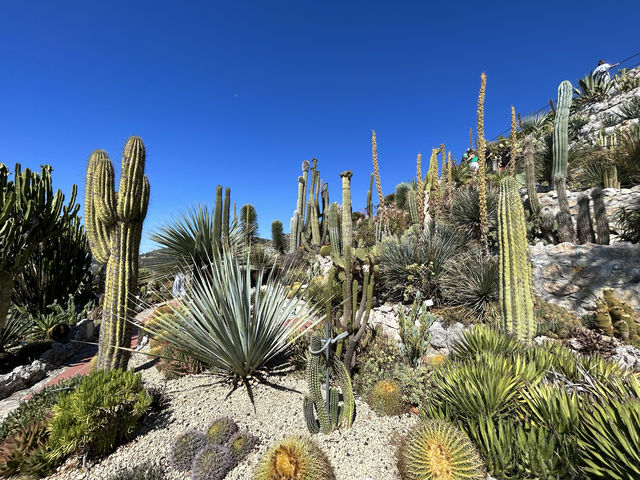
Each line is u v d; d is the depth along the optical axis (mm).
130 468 2100
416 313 3611
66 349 4781
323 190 11156
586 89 11852
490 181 7812
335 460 2139
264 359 3508
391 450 2240
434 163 6176
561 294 4090
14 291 6270
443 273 4688
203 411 2766
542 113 12305
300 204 10758
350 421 2510
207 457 2037
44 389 2906
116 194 3471
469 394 2139
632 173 5812
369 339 3680
